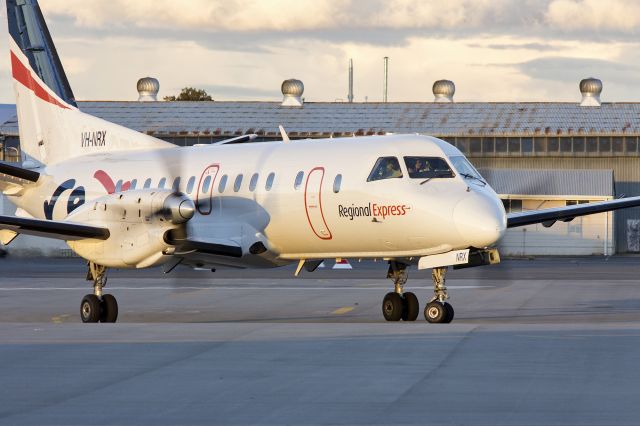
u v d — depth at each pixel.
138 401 24.23
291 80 154.12
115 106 154.25
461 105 152.12
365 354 31.59
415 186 46.62
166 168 56.69
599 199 134.38
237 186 53.16
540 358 30.64
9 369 28.88
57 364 29.75
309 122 148.62
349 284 76.25
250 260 53.28
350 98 191.38
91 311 51.91
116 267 50.38
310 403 23.94
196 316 55.00
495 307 56.94
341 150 50.28
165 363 29.94
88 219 50.44
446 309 46.47
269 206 51.59
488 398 24.42
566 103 150.88
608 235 134.38
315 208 49.72
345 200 48.59
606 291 67.62
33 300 64.25
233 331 38.12
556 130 142.75
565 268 98.00
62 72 63.25
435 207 45.59
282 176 51.50
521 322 48.88
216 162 55.00
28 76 64.12
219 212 53.72
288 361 30.27
